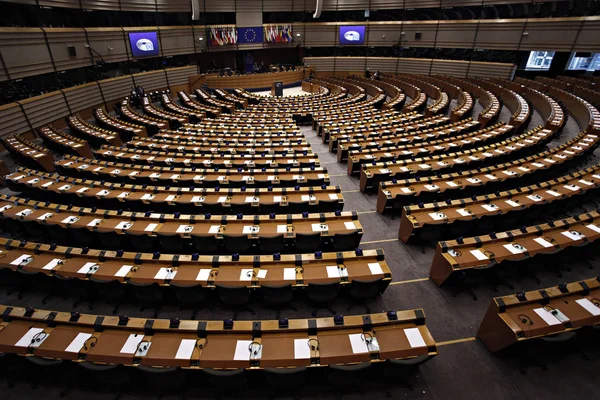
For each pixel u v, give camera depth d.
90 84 25.88
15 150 16.30
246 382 6.13
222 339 6.20
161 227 9.55
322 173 12.93
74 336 6.32
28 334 6.36
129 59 29.66
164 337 6.26
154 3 30.31
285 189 11.33
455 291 8.62
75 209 10.49
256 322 6.34
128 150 16.16
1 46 18.84
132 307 8.29
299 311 8.12
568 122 20.53
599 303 6.79
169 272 7.80
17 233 11.04
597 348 7.03
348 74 40.62
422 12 35.19
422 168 13.23
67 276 7.90
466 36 33.16
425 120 21.12
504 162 14.37
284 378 5.54
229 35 35.53
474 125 18.94
